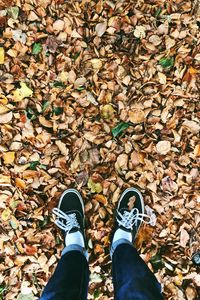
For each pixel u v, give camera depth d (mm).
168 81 1902
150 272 1558
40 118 1873
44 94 1884
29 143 1869
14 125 1868
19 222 1856
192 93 1904
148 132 1896
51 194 1878
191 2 1910
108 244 1880
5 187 1856
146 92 1898
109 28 1902
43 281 1854
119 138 1889
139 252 1877
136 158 1885
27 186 1867
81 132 1884
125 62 1898
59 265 1614
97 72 1891
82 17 1897
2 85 1873
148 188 1895
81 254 1691
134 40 1909
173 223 1892
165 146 1889
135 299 1409
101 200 1886
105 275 1869
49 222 1878
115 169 1886
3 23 1882
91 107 1887
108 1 1901
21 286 1843
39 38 1885
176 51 1907
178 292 1864
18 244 1852
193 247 1886
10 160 1855
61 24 1887
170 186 1890
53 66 1885
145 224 1891
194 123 1897
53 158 1874
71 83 1889
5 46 1878
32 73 1881
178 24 1912
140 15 1907
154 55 1907
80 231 1840
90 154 1880
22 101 1873
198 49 1909
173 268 1873
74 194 1867
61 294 1440
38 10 1888
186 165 1896
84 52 1893
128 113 1894
